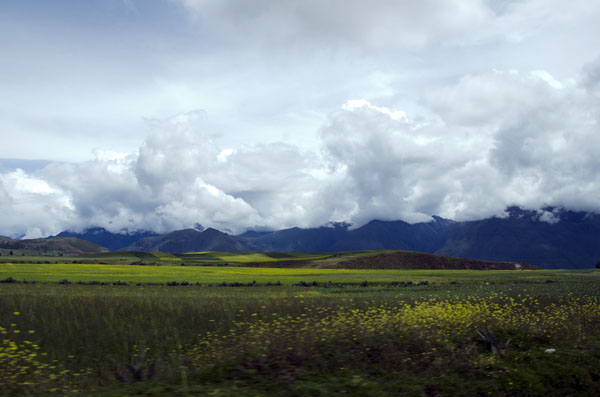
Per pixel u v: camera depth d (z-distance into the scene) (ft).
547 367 41.19
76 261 447.01
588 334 53.26
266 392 31.99
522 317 59.62
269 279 214.48
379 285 180.65
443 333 48.98
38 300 78.07
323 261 494.59
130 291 129.49
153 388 31.42
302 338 43.29
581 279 222.69
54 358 40.60
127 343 45.85
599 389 38.01
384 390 33.63
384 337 45.03
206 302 79.92
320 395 31.50
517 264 539.29
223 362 37.60
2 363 35.86
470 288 152.76
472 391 35.42
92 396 30.12
